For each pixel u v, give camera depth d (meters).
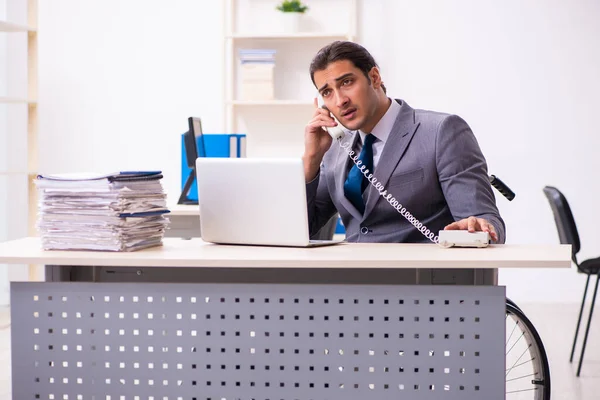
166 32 5.95
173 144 5.98
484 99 5.74
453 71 5.75
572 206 5.72
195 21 5.93
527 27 5.69
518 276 5.84
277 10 5.80
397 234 2.64
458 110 5.76
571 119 5.70
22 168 5.86
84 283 2.13
